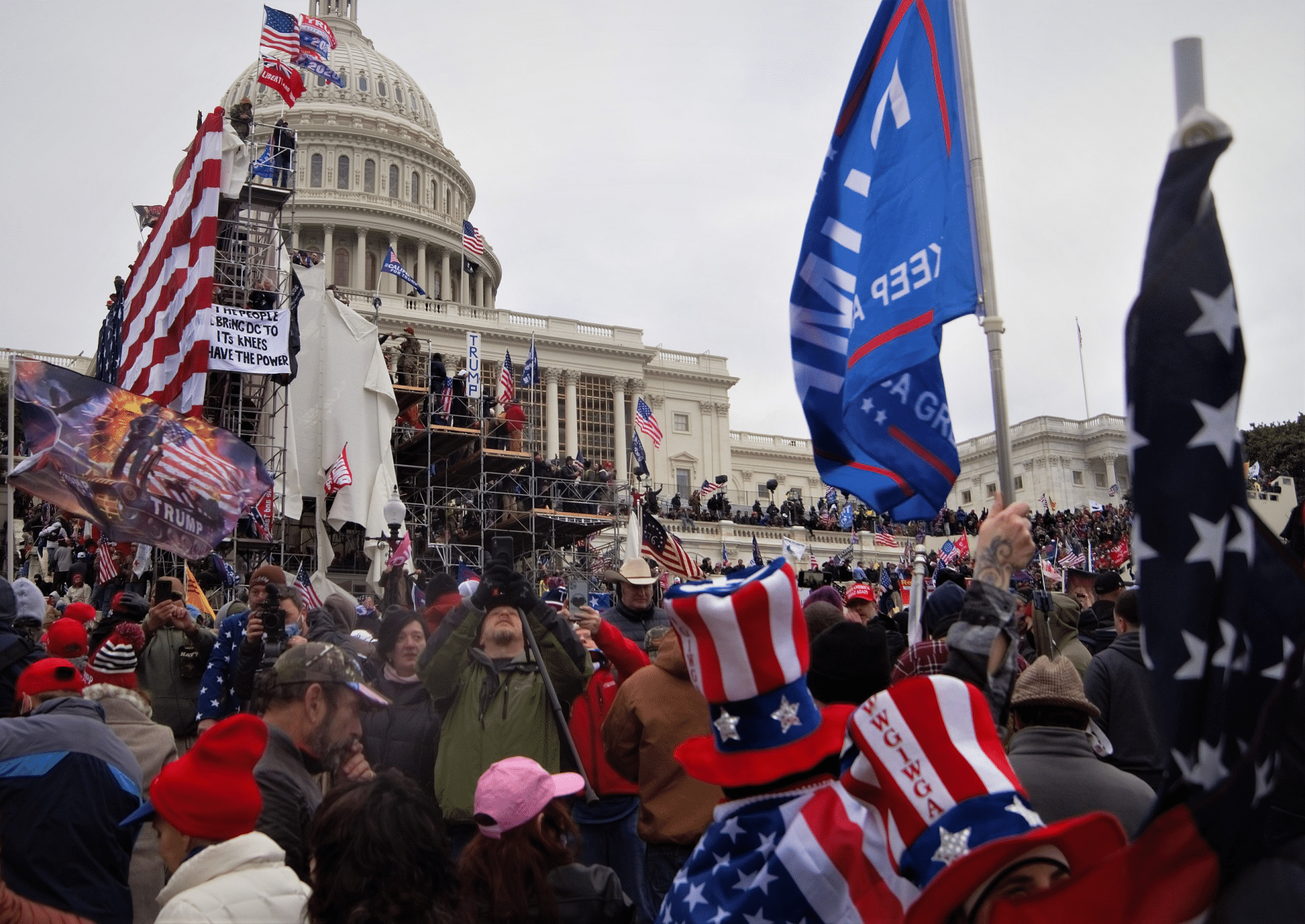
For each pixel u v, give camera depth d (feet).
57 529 100.27
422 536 113.29
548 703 18.42
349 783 11.67
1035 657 24.21
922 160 18.19
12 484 26.66
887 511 17.38
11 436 41.24
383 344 199.41
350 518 84.33
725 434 238.48
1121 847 7.32
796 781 9.71
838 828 9.32
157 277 78.79
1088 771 13.10
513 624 18.13
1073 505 246.27
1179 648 6.80
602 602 35.99
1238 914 7.04
